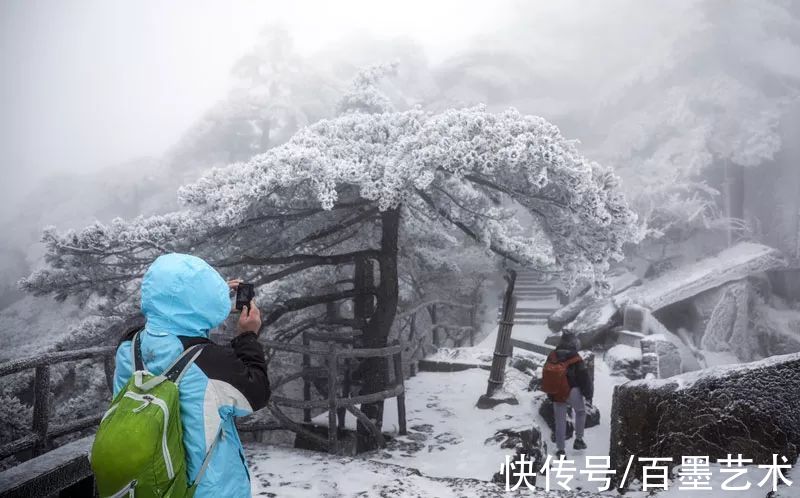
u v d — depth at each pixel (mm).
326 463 5902
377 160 7859
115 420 1800
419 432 8305
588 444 8922
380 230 11180
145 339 2021
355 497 4953
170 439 1831
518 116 7770
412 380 11617
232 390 1969
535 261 9047
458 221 9039
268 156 7547
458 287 17828
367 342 8805
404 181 7613
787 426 4941
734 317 19609
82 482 3625
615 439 5711
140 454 1744
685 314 20188
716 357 18703
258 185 7105
